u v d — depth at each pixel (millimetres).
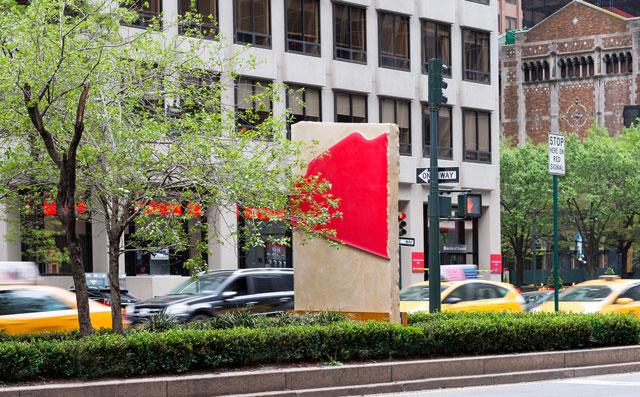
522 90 98250
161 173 15414
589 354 15812
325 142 17156
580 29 95750
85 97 13344
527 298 29156
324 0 41875
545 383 14297
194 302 20172
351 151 16891
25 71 14320
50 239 32938
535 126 97500
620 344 16922
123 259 36094
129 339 11922
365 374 13000
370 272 16578
